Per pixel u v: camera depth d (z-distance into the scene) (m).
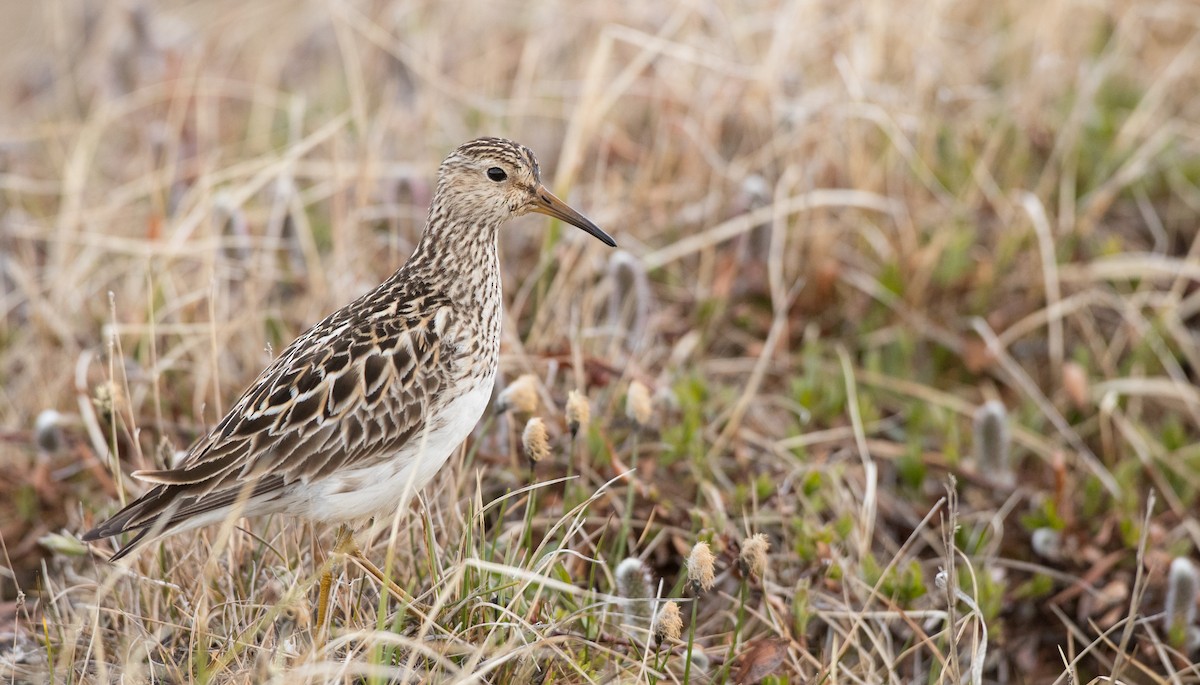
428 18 16.55
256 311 11.83
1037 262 13.35
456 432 8.97
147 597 9.27
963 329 13.09
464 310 9.16
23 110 17.39
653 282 13.21
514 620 8.55
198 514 8.27
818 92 14.17
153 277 12.55
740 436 11.43
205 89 15.44
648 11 15.41
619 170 14.20
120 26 17.23
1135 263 13.05
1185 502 12.02
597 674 8.66
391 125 14.65
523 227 13.34
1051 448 12.17
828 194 13.25
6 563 10.86
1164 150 14.29
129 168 15.20
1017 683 10.64
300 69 16.95
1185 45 15.43
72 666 8.33
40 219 14.38
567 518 9.76
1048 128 14.52
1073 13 15.66
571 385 11.38
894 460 11.78
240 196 12.67
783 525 10.46
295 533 9.68
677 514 10.54
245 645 8.38
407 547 9.68
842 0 15.57
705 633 9.93
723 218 13.52
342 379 8.55
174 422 11.52
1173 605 10.18
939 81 14.67
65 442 11.21
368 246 12.90
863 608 9.70
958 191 13.97
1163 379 12.86
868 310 13.20
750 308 13.11
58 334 12.44
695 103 14.37
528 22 16.23
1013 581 11.13
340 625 9.04
